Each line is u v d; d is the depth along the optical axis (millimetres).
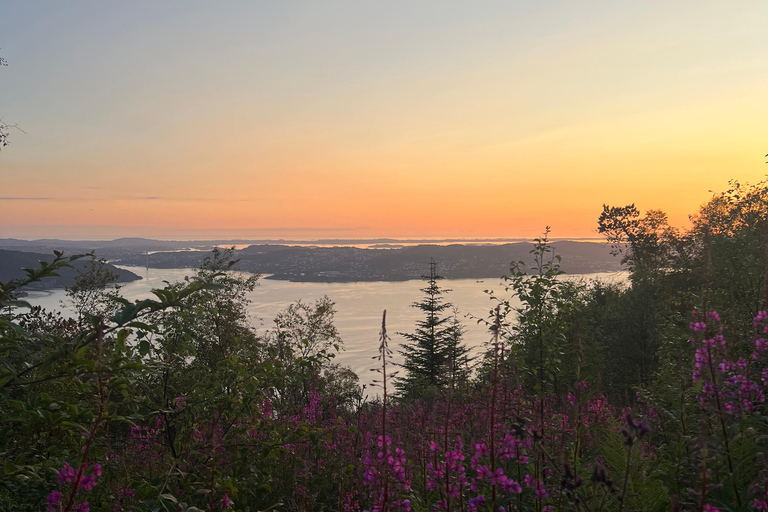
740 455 3678
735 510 3373
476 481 3965
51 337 3260
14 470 3592
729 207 25703
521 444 3764
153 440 6008
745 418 3812
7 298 3426
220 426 5449
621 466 4211
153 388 5672
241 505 5164
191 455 5344
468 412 4973
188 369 6297
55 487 4051
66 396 4258
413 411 5234
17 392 3867
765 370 4301
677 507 2641
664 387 5332
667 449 4551
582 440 4543
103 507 4125
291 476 6113
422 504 4297
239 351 6598
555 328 7090
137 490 4430
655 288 28703
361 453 6152
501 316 3717
